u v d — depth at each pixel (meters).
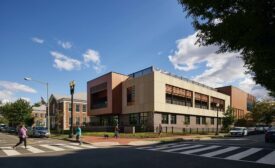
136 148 21.64
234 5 7.91
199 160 14.41
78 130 25.72
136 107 47.81
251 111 83.38
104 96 54.94
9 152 18.55
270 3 7.12
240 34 7.87
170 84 48.19
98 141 28.86
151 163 13.34
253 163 13.48
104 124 56.88
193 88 55.31
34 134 39.06
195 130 53.16
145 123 46.16
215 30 8.31
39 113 104.69
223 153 17.53
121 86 52.72
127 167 12.21
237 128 44.94
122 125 50.38
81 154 17.20
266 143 26.12
